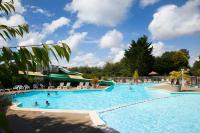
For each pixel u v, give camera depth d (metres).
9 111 13.44
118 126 12.73
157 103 20.33
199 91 27.56
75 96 30.36
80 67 71.81
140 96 29.50
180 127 12.91
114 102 25.14
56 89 32.97
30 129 8.12
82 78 41.19
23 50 2.10
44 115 12.30
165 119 14.67
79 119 11.30
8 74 2.13
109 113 14.73
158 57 76.94
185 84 34.81
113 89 39.06
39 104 23.61
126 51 74.62
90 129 9.49
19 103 17.59
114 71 76.25
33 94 29.98
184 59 75.25
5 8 2.68
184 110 17.42
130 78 53.53
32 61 2.12
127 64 72.44
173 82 36.59
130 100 26.23
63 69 44.22
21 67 2.10
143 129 12.39
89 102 25.47
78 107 22.20
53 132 9.01
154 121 14.10
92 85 37.84
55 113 12.87
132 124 13.21
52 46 2.18
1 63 2.12
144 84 47.53
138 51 70.81
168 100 22.30
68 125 10.10
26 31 2.75
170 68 73.00
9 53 2.06
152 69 72.44
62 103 24.80
